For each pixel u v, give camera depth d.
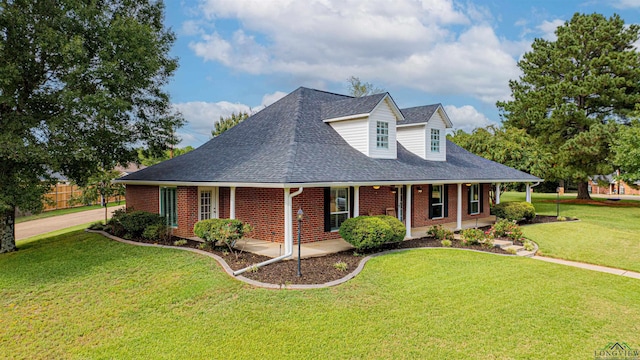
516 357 5.88
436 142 18.94
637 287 9.23
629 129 22.47
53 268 10.83
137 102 16.03
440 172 16.47
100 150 14.63
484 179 17.78
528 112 29.36
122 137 14.48
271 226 13.52
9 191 12.62
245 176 12.08
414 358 5.85
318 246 12.83
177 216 15.26
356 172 12.88
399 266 10.42
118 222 15.73
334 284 8.86
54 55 12.49
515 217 18.61
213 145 17.84
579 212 25.00
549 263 11.42
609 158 25.92
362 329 6.75
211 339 6.53
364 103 15.91
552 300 8.19
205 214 15.53
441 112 18.97
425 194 18.47
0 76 11.03
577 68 28.42
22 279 10.01
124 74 13.45
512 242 14.05
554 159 28.34
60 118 12.32
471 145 27.67
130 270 10.28
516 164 26.12
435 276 9.64
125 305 8.10
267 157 13.26
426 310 7.55
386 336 6.51
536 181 21.97
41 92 13.26
